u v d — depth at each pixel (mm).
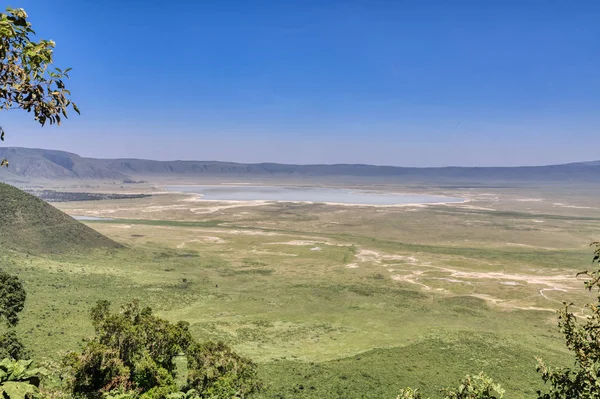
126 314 30281
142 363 24797
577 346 10250
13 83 7656
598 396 9500
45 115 8055
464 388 12469
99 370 24250
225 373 28344
